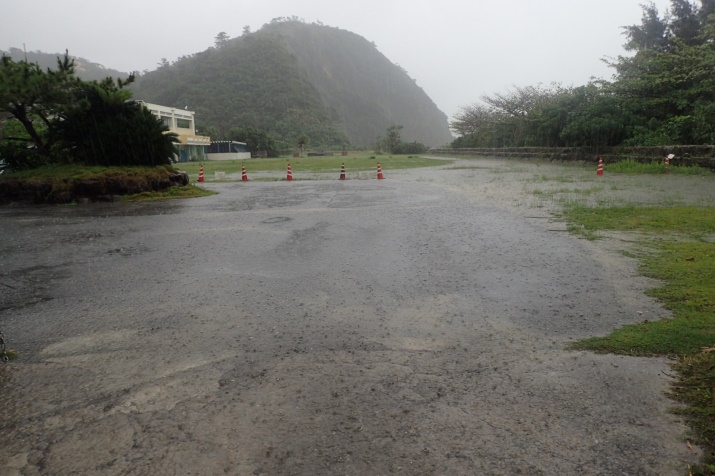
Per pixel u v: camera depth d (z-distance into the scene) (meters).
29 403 2.83
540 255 5.84
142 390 2.93
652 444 2.27
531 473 2.11
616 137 23.91
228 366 3.20
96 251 6.98
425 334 3.64
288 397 2.79
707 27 22.02
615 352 3.21
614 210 8.82
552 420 2.49
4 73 13.61
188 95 115.31
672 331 3.44
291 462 2.22
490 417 2.54
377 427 2.48
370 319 3.96
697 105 19.62
